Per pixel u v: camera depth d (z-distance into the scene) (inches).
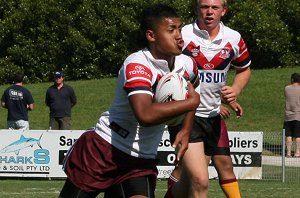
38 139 1167.6
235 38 591.5
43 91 2245.3
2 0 2551.7
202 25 584.7
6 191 971.3
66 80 2506.2
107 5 2458.2
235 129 1791.3
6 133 1170.0
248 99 2016.5
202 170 560.4
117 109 437.4
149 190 437.4
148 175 441.7
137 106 406.9
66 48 2508.6
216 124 590.2
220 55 585.3
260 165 1153.4
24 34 2524.6
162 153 1140.5
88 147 443.5
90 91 2202.3
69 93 1417.3
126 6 2460.6
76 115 1963.6
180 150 439.5
